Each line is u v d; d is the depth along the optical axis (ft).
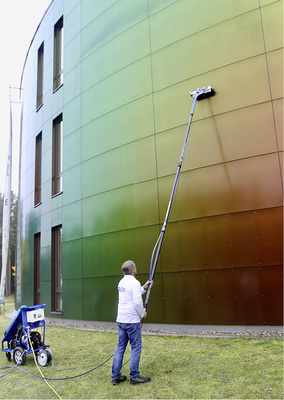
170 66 23.06
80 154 29.35
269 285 17.72
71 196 29.91
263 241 18.15
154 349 16.74
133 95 25.11
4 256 44.32
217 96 20.67
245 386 11.18
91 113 28.63
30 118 43.70
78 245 28.14
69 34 33.19
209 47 21.38
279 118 18.53
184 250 20.62
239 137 19.60
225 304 18.79
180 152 21.80
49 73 37.29
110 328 23.98
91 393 11.75
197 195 20.59
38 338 16.52
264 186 18.49
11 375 14.46
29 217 41.16
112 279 24.66
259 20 19.75
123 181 24.85
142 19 25.32
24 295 41.50
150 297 21.59
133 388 11.82
